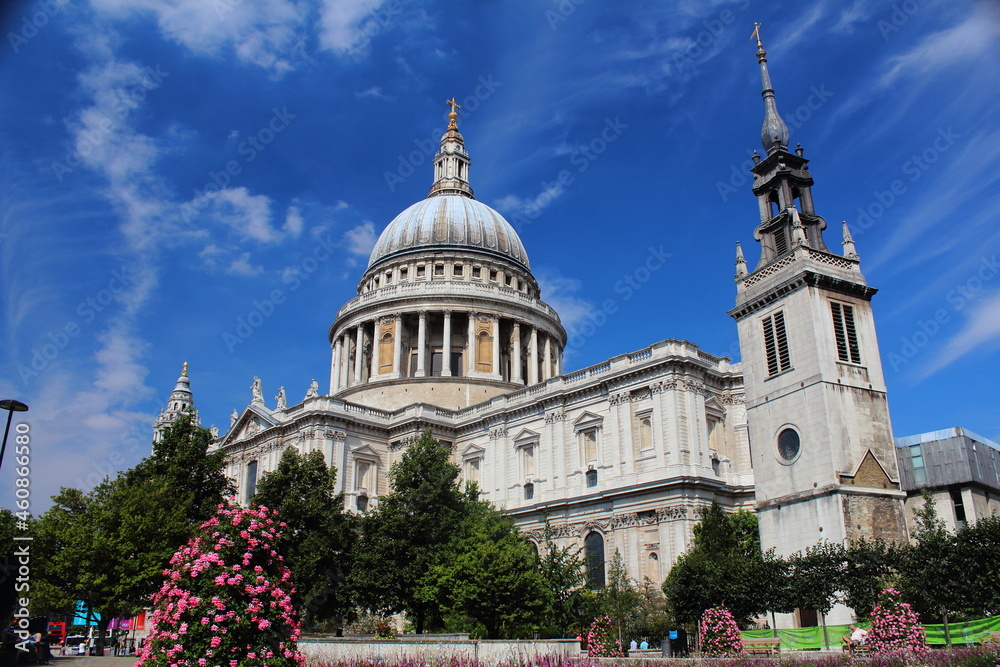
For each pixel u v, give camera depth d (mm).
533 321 110625
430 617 57062
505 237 118875
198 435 70062
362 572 55531
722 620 42500
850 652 36156
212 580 26516
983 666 27438
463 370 105625
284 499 58844
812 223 57312
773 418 53969
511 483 82062
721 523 59094
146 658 25703
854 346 53531
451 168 132750
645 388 72000
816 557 42812
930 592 38938
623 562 66688
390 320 107000
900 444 73188
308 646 43438
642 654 45844
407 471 61219
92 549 59281
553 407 79812
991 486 70812
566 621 52125
